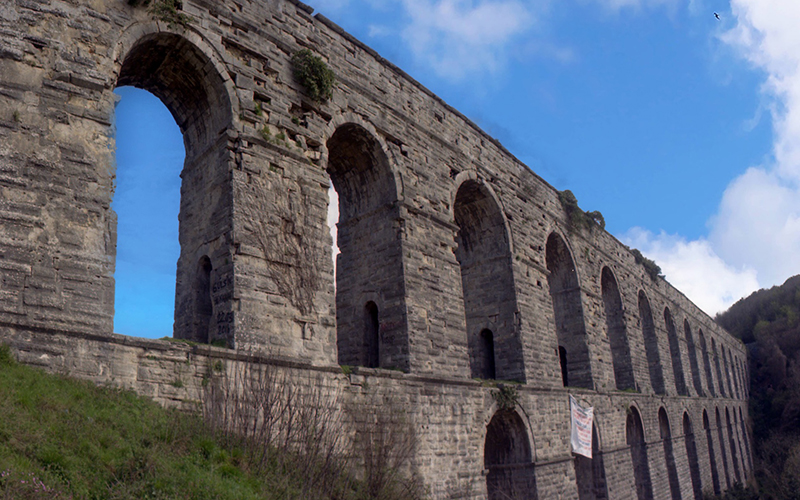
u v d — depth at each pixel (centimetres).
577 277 3900
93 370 1406
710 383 7281
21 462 997
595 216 4403
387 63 2586
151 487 1105
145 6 1750
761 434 8912
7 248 1381
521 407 2858
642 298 5325
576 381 3784
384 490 1762
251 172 1895
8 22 1503
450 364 2470
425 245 2528
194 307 1888
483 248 3241
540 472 2894
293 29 2191
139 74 1941
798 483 6494
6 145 1435
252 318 1761
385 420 1972
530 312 3181
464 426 2436
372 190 2538
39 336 1360
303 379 1823
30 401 1167
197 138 2038
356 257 2541
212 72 1906
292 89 2117
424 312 2409
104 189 1565
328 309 2000
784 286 13650
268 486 1341
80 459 1094
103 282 1506
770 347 10856
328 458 1583
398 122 2573
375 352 2450
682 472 5169
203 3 1906
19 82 1488
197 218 1958
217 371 1619
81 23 1612
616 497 3678
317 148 2141
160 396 1487
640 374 4697
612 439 3831
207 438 1378
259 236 1855
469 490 2312
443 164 2791
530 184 3541
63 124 1530
